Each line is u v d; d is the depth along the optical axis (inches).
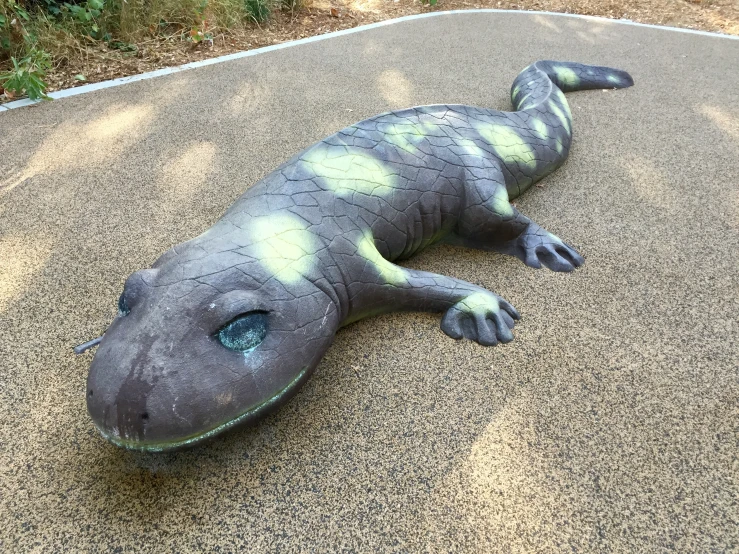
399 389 49.9
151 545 39.8
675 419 48.0
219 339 40.0
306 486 43.2
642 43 132.3
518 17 151.4
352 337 54.6
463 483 43.5
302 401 48.8
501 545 40.1
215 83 108.4
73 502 42.0
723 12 155.3
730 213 71.7
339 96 103.9
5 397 49.4
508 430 47.0
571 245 66.2
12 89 98.5
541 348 53.8
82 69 111.5
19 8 106.4
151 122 93.5
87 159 83.3
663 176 79.0
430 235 60.8
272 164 82.2
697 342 54.7
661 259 64.4
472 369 51.8
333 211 50.4
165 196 75.2
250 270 43.2
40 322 56.6
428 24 145.8
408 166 57.4
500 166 66.1
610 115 95.7
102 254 65.3
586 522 41.5
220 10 134.5
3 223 70.2
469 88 108.0
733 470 44.5
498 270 62.8
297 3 150.1
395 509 42.0
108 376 38.1
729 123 93.6
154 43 123.5
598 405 49.0
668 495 43.1
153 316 39.8
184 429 38.1
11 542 39.8
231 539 40.3
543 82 88.2
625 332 55.6
